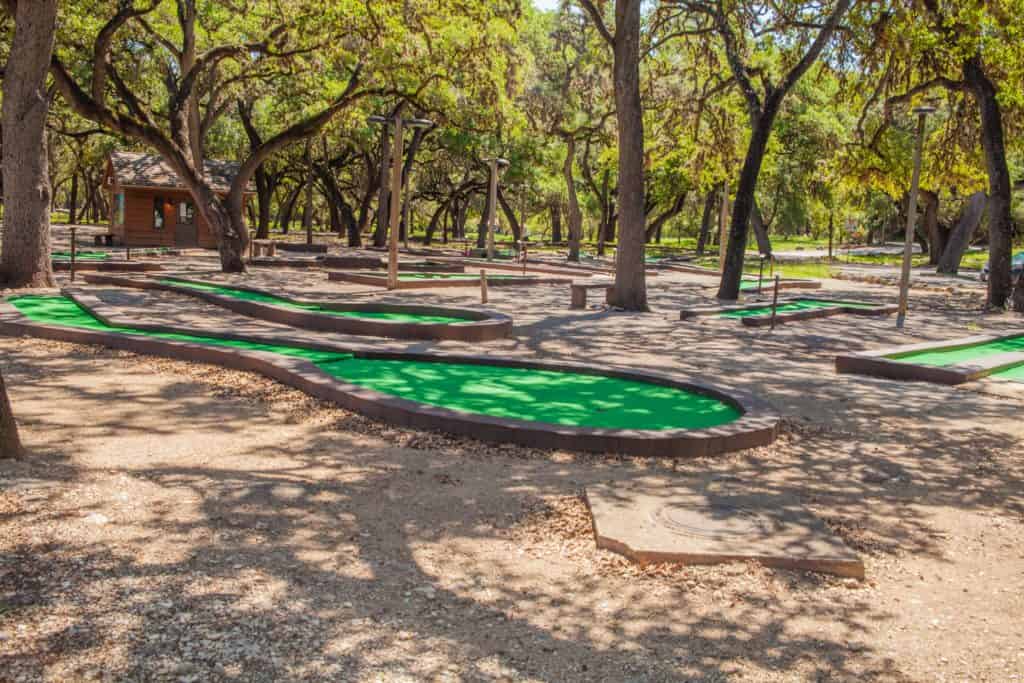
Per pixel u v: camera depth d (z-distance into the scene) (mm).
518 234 63219
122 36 26703
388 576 4742
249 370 10828
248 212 62594
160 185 40531
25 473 5863
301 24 24062
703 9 24172
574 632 4203
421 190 62000
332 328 15023
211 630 3930
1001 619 4555
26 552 4578
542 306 20984
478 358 11242
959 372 12070
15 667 3488
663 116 32750
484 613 4359
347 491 6219
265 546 5020
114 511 5336
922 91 26078
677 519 5625
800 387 11562
